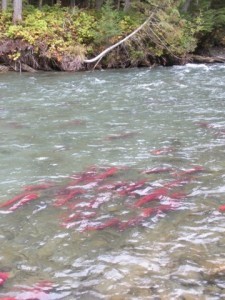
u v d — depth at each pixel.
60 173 7.99
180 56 24.11
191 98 14.55
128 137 10.22
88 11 25.69
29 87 16.59
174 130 10.78
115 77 19.30
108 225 5.96
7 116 12.16
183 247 5.36
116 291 4.52
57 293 4.51
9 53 20.97
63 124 11.39
